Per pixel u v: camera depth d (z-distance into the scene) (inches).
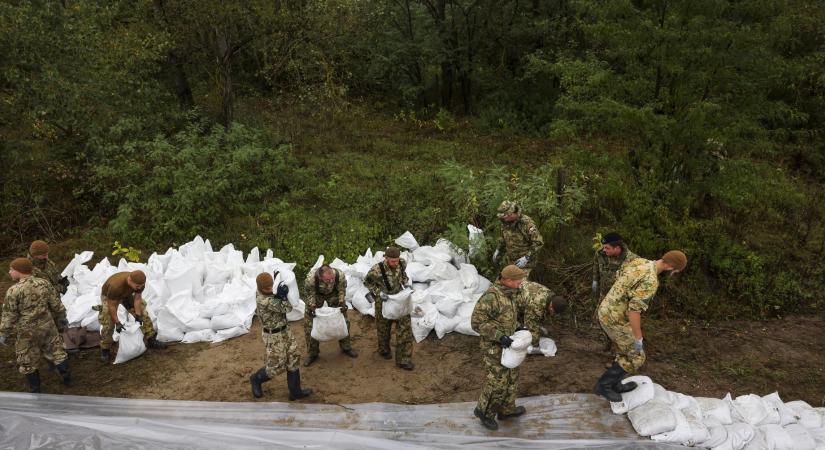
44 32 360.5
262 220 365.4
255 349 243.1
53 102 356.8
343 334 223.1
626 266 188.4
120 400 204.5
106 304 228.1
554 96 595.5
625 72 341.1
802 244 340.5
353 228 344.5
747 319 272.2
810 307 283.7
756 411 193.3
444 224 346.0
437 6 605.9
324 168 442.9
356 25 490.3
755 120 321.7
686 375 224.8
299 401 207.5
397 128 578.2
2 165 366.9
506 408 190.2
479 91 641.0
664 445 174.7
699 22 285.3
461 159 478.0
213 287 271.3
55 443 155.3
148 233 346.3
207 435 170.6
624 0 295.9
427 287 276.2
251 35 454.6
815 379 225.5
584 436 183.5
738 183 318.0
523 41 603.8
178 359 236.8
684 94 311.9
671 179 336.8
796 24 327.9
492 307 177.6
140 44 399.5
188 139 388.8
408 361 226.5
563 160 404.5
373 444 172.1
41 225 357.4
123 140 387.2
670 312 271.3
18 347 205.3
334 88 482.6
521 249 254.2
